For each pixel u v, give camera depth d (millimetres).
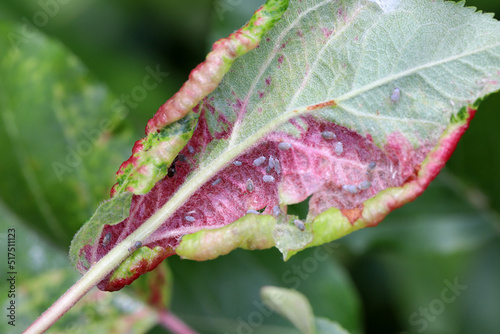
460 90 215
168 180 222
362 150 220
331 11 220
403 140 217
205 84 216
